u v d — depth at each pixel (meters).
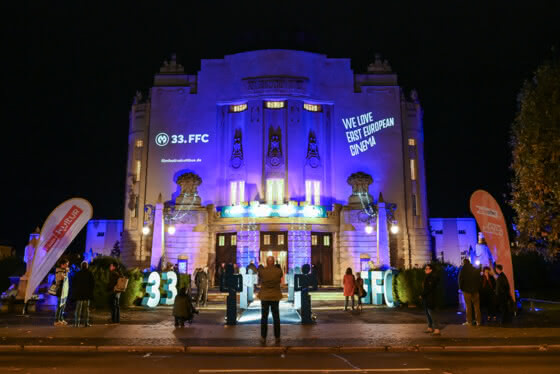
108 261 22.03
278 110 42.59
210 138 43.56
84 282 15.40
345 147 43.28
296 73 42.97
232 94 43.72
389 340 12.45
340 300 29.59
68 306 21.45
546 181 19.48
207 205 41.75
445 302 21.86
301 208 39.62
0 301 21.05
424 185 44.41
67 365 9.49
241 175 42.06
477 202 18.23
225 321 16.91
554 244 21.53
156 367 9.30
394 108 44.25
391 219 41.47
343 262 39.72
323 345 11.67
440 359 10.17
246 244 39.28
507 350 11.38
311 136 43.03
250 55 43.47
